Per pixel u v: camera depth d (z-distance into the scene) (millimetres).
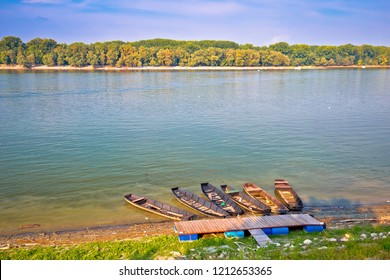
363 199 35344
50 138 56719
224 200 34156
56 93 107938
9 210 32750
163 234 27516
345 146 53531
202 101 97000
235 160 46938
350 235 25297
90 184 38812
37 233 28375
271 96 108438
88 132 60625
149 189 37719
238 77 182000
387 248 21812
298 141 56156
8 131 60781
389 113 79812
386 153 50156
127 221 30516
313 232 26266
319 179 40656
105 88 123500
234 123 68812
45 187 38000
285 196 35125
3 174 41469
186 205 33469
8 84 131625
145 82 148625
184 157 47875
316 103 94688
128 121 69812
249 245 23750
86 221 30562
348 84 146500
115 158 47219
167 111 81062
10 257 23359
